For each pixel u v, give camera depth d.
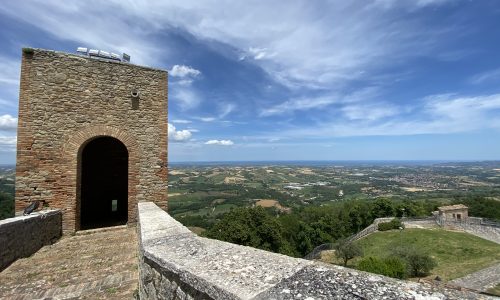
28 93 7.25
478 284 17.31
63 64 7.64
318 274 1.86
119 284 4.31
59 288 4.19
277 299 1.55
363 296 1.50
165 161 8.73
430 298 1.43
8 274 4.73
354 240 35.22
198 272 2.04
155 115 8.68
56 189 7.39
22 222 5.64
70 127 7.62
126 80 8.34
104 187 10.80
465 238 29.66
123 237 7.17
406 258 21.83
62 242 6.79
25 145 7.18
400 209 47.88
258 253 2.43
